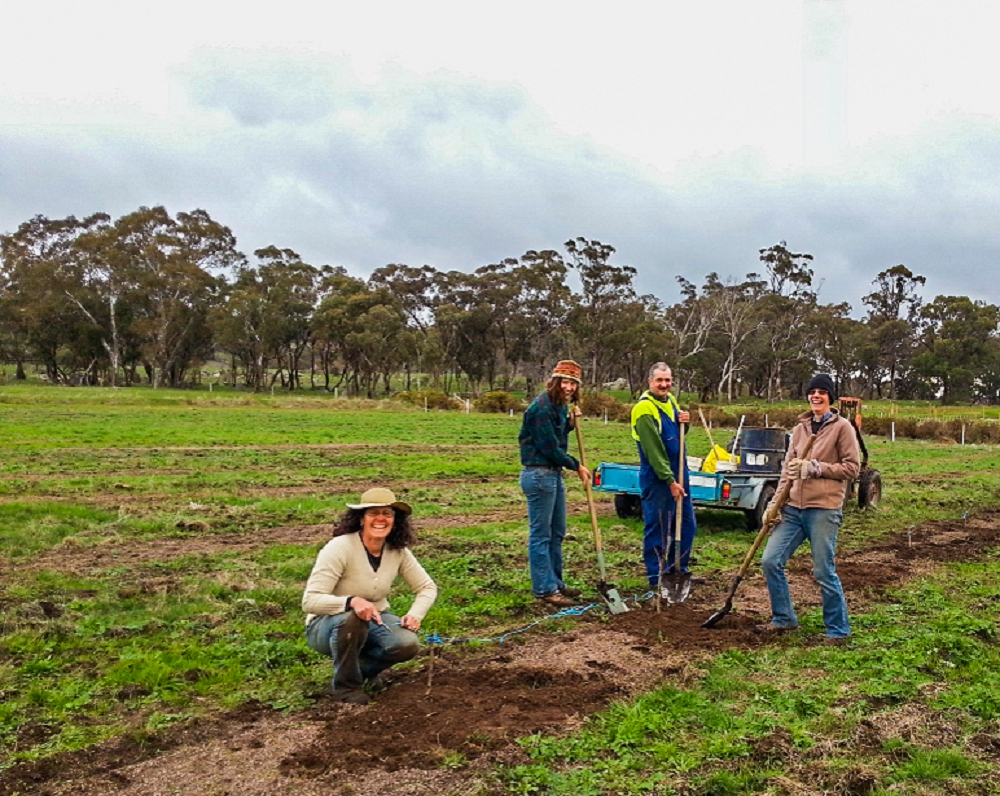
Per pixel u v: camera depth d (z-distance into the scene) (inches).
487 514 552.7
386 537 235.5
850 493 601.3
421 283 3951.8
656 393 339.3
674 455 341.1
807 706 220.5
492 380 3868.1
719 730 206.4
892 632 288.4
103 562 381.4
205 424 1357.0
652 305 4008.4
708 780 179.6
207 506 540.4
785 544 287.4
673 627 294.2
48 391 2357.3
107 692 227.8
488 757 190.2
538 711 216.7
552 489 327.9
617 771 184.9
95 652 258.4
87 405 1846.7
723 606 321.7
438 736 200.8
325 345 3814.0
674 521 348.8
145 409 1777.8
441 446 1102.4
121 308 3427.7
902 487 762.8
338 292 3526.1
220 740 201.3
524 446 330.0
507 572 374.3
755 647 273.9
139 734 199.9
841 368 3996.1
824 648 271.4
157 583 338.6
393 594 331.0
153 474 702.5
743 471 536.4
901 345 3988.7
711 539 473.1
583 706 220.8
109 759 190.7
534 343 3715.6
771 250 3873.0
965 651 268.5
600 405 2261.3
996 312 3811.5
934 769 186.5
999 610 324.8
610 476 521.7
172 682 234.7
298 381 4143.7
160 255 3314.5
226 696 227.5
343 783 179.8
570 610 313.3
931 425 1908.2
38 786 178.2
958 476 907.4
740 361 3786.9
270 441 1082.1
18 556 390.0
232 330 3373.5
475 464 863.1
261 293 3622.0
